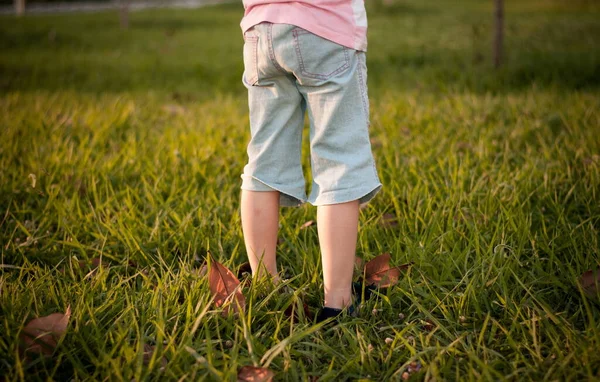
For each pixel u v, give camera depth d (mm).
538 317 1816
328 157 1885
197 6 19531
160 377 1605
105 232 2525
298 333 1699
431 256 2221
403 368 1627
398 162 3119
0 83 6457
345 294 1938
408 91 5418
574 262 2189
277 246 2391
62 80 6695
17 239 2467
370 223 2525
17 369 1559
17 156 3455
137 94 5820
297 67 1837
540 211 2590
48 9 20578
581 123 3783
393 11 15594
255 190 2016
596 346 1643
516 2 17766
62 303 1926
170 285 1982
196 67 7309
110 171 3189
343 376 1691
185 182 3025
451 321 1865
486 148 3303
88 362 1702
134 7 19922
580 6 15578
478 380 1530
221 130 3957
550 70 5992
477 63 6734
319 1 1816
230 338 1806
